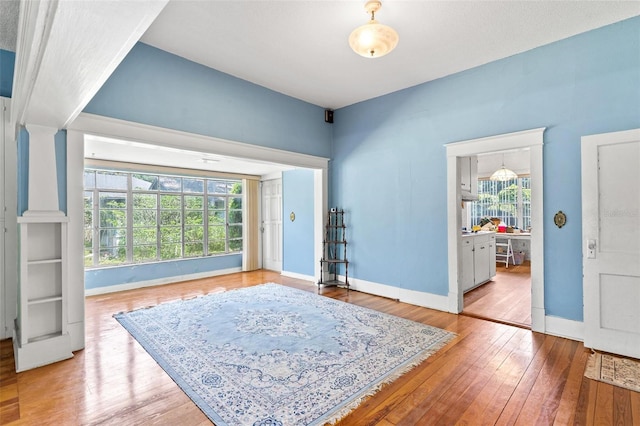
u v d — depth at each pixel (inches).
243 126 163.6
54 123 102.4
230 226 277.6
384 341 116.9
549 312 125.2
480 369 97.0
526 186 309.9
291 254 244.2
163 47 132.5
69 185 111.3
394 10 104.7
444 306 155.6
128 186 221.3
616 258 108.4
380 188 185.0
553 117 125.1
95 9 46.1
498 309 157.2
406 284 171.9
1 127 122.6
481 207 335.9
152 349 110.8
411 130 170.7
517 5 102.2
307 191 231.0
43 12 47.0
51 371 96.2
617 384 88.4
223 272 259.8
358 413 76.5
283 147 182.7
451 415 75.7
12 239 124.2
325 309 156.2
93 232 205.6
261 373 94.2
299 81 165.6
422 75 156.9
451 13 106.6
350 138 201.6
